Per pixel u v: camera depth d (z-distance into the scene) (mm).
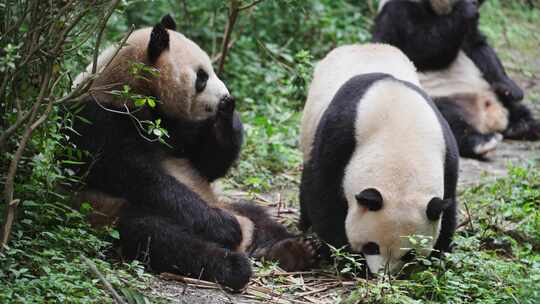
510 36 28438
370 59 13000
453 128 17875
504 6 31906
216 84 11789
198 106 11625
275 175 15508
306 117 12922
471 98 18672
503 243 12562
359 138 11102
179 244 10445
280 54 19484
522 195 14367
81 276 9273
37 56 9500
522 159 17656
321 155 11477
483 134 17891
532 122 19500
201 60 11625
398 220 10320
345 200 11203
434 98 18281
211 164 12070
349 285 10859
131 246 10586
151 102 9625
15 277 9016
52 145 9938
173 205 10867
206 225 10977
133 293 9086
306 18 21625
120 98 10461
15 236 9695
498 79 19266
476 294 10383
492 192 14422
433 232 10508
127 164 10883
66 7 9164
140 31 11555
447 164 11211
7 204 9086
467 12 18188
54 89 9711
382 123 11102
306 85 16422
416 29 18250
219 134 11844
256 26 20984
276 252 11383
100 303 8906
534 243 12820
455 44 18438
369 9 25188
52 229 10188
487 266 10852
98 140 10812
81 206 10562
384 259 10508
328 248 11641
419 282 10461
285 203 14258
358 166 10914
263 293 10398
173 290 9961
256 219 12289
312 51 21438
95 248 10000
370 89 11633
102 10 9953
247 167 15148
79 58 10273
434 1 18109
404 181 10555
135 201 10945
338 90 12188
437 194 10680
